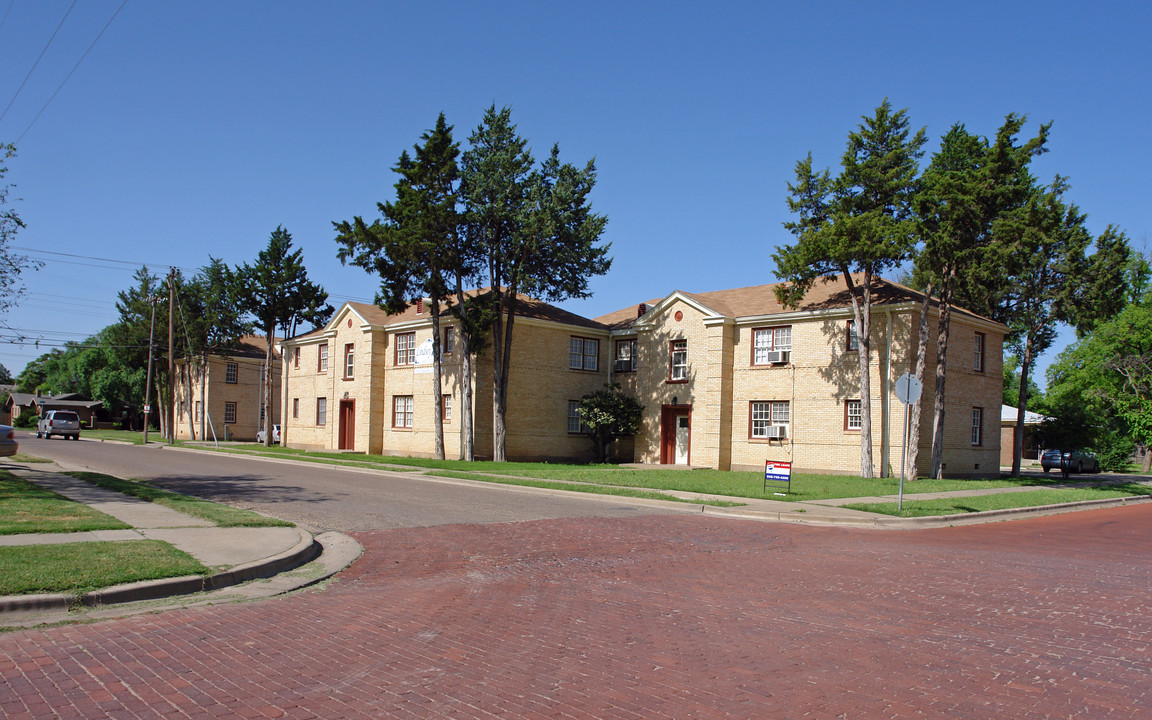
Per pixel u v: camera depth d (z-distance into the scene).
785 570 10.54
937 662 6.33
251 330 59.00
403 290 33.75
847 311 29.42
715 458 32.28
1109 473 44.19
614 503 19.25
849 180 26.83
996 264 24.89
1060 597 9.01
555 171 34.03
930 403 28.53
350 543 12.30
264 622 7.47
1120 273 36.41
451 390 37.06
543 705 5.27
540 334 36.81
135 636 6.91
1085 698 5.52
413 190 32.38
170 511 13.90
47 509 13.27
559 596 8.73
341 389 43.84
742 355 32.97
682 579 9.82
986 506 19.75
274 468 28.41
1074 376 45.16
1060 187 37.16
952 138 28.00
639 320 36.88
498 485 23.28
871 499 20.28
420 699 5.38
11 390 108.75
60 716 4.97
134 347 63.34
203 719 4.96
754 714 5.14
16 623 7.23
